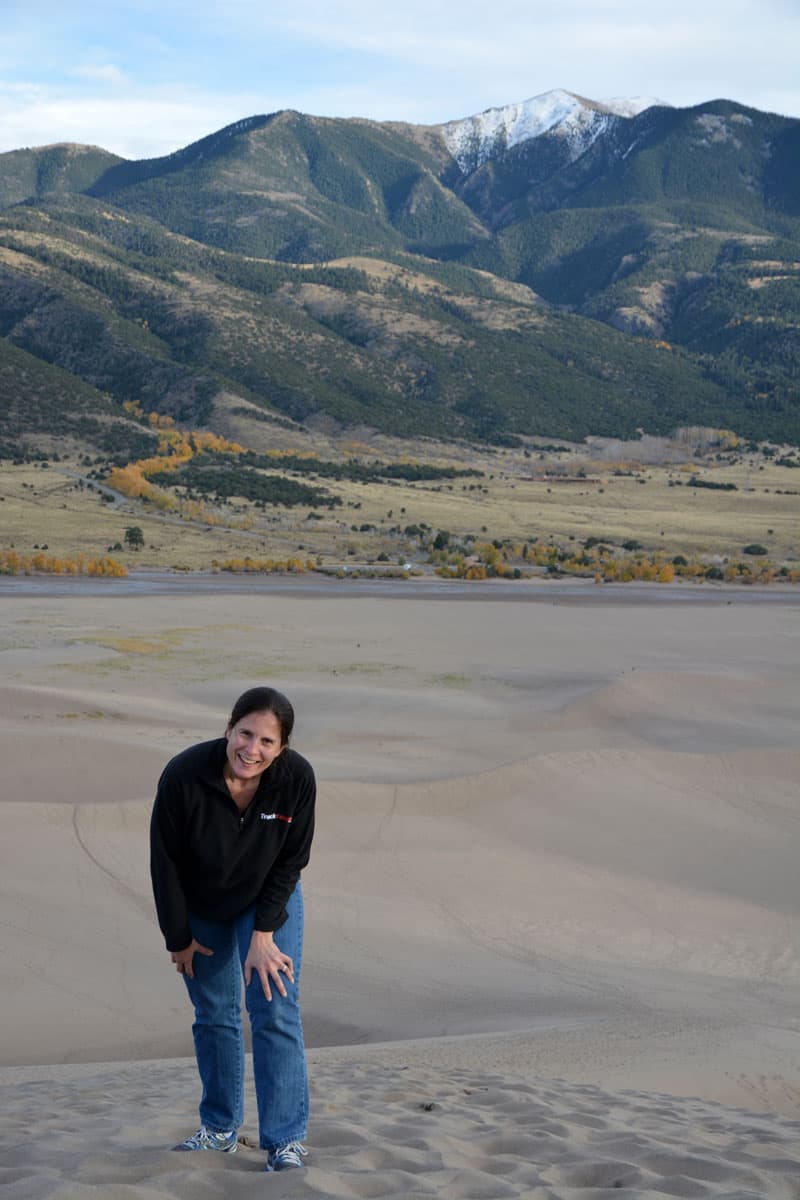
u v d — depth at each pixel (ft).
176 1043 53.98
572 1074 31.99
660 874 108.88
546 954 80.23
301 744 161.38
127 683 211.82
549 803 127.24
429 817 118.83
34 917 76.89
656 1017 53.98
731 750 165.48
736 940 89.40
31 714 169.07
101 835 96.94
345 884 96.27
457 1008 61.62
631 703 196.85
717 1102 28.14
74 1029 55.98
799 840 121.90
